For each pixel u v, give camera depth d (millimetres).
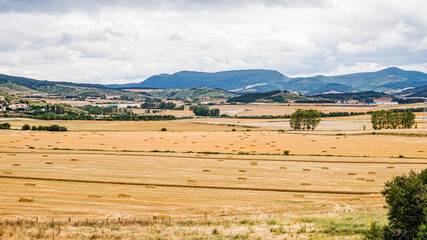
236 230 34031
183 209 43969
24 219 38719
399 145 94625
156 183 56750
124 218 40156
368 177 61469
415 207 28141
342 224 34688
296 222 36469
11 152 85375
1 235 31672
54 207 44062
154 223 37250
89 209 43562
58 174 61812
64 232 33281
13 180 57500
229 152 89750
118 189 53125
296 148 94500
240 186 55312
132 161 75125
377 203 45688
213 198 49000
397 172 65375
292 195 50781
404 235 28047
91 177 60156
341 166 71312
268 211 43156
